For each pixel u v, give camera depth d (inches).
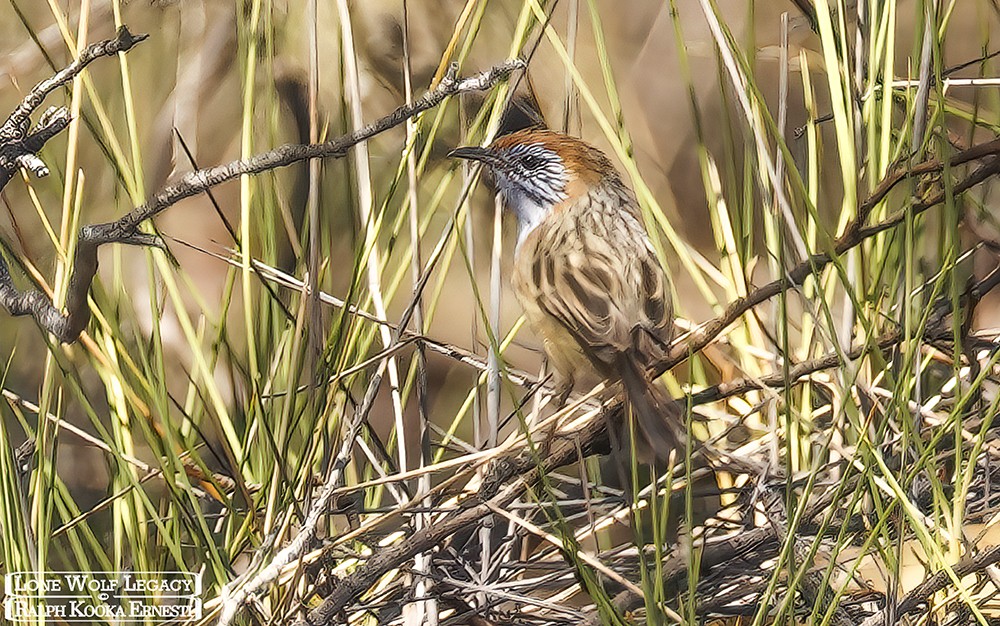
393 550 224.2
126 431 234.7
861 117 253.3
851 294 209.2
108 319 228.8
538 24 277.7
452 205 346.6
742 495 256.8
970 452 227.5
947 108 259.9
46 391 223.9
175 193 176.1
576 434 246.8
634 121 398.3
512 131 335.3
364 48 356.5
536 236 306.5
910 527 231.5
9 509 218.2
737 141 282.0
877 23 248.4
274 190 256.4
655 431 236.4
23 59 339.9
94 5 340.2
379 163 339.3
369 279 248.1
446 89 178.1
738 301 225.0
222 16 337.7
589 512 223.9
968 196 255.6
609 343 264.2
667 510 207.6
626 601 231.5
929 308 214.2
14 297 203.3
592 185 311.9
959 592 197.6
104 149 236.4
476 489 247.1
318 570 242.1
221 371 288.8
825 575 203.6
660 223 259.6
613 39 404.2
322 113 334.3
